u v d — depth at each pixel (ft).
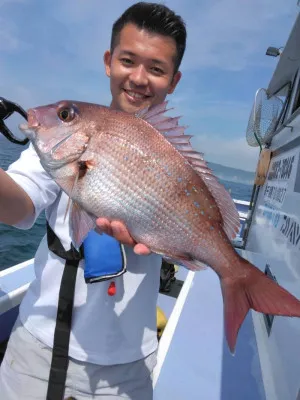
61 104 1.74
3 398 2.22
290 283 2.82
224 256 1.73
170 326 3.31
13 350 2.26
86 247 2.07
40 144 1.75
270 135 5.41
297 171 3.39
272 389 2.56
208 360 2.89
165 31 2.13
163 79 2.20
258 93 5.47
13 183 1.87
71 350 2.10
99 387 2.11
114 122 1.73
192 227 1.76
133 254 2.20
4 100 1.92
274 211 4.21
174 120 1.77
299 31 4.27
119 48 2.20
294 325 2.40
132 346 2.17
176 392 2.52
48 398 2.08
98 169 1.70
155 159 1.72
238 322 1.61
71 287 2.12
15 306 3.57
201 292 4.07
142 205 1.72
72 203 1.80
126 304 2.16
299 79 4.83
